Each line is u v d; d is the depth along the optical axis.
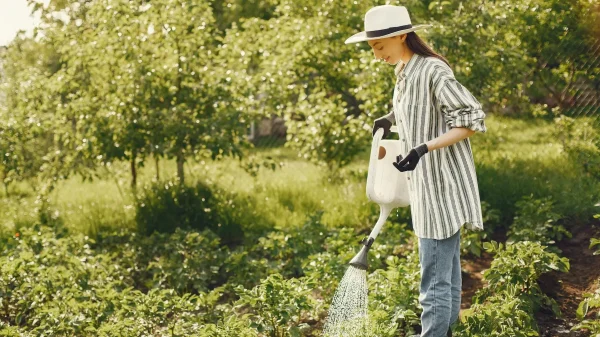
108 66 8.98
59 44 9.32
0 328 5.19
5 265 5.92
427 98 3.81
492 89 9.80
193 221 8.54
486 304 5.06
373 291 5.21
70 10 9.18
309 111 9.84
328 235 7.29
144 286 6.82
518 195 7.77
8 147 8.92
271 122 17.09
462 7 9.13
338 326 4.21
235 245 8.04
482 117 3.70
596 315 5.00
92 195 10.80
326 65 10.42
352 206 8.52
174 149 8.64
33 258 6.32
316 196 9.27
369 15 3.92
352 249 6.25
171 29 8.92
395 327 4.52
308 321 5.49
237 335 4.76
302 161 13.91
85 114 8.84
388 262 5.46
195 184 9.63
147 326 5.07
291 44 10.10
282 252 6.95
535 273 5.15
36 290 5.67
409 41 3.92
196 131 8.62
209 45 9.57
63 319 5.19
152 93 8.66
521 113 11.48
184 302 5.25
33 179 10.47
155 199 8.84
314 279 5.54
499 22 9.28
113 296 5.52
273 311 4.84
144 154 8.77
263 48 10.09
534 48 10.06
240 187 10.24
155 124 8.53
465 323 4.41
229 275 6.87
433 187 3.87
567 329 4.99
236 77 9.15
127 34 8.88
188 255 6.86
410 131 3.89
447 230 3.88
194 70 8.99
